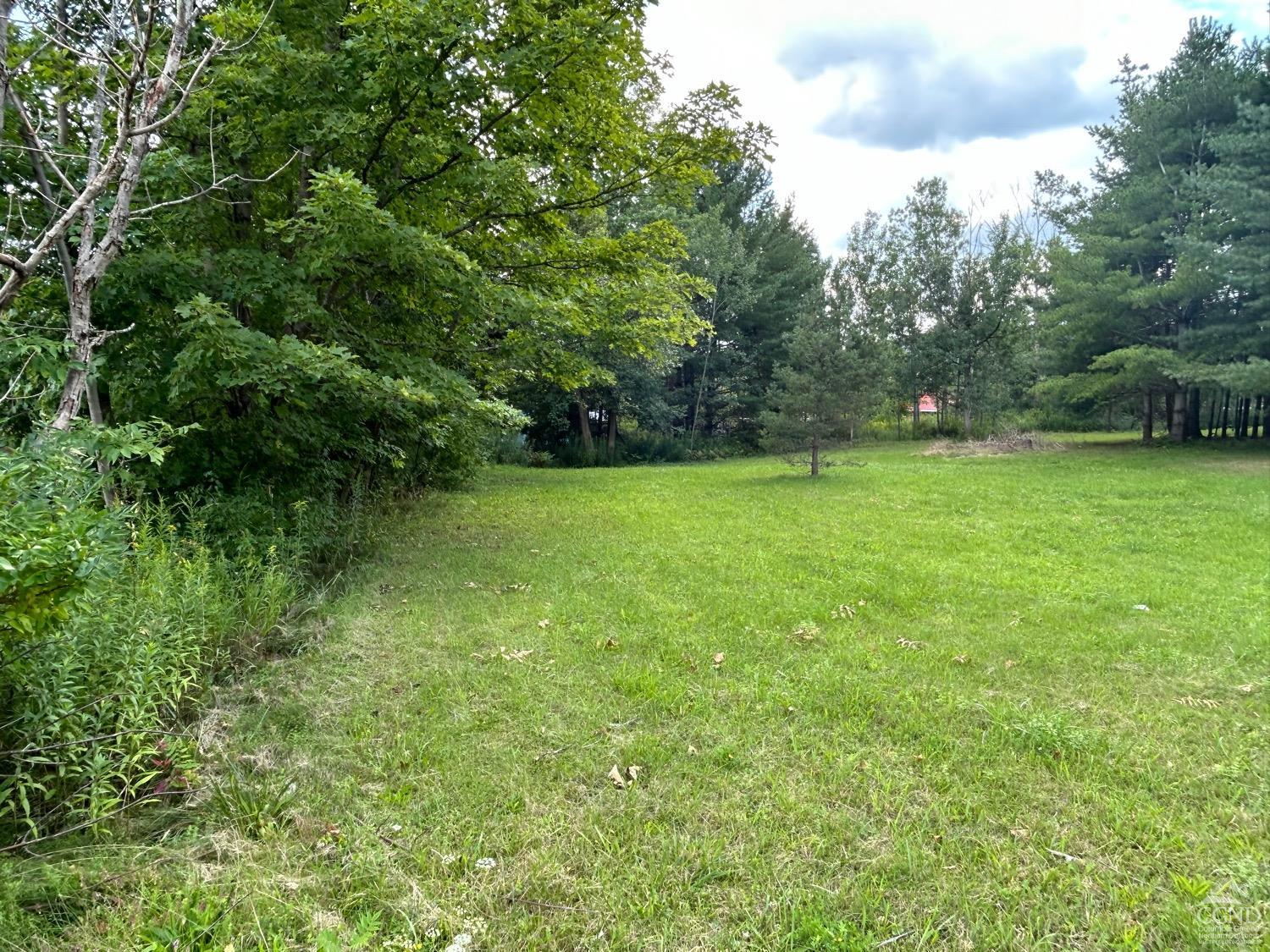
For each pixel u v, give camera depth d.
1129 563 7.48
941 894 2.30
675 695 3.85
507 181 7.18
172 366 5.59
